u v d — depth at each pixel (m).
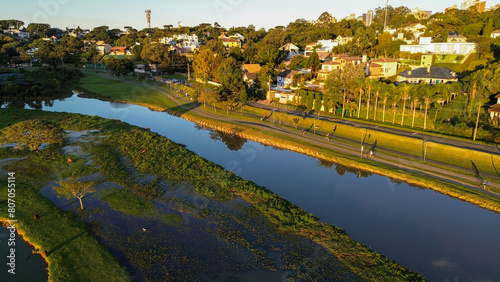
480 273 34.38
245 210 45.38
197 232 40.50
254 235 40.00
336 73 97.69
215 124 89.19
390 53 143.62
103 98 125.88
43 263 35.22
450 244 39.16
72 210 44.84
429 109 82.06
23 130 65.19
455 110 78.00
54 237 38.75
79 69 198.50
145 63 186.25
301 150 69.62
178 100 120.81
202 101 111.50
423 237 40.34
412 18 195.38
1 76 144.88
